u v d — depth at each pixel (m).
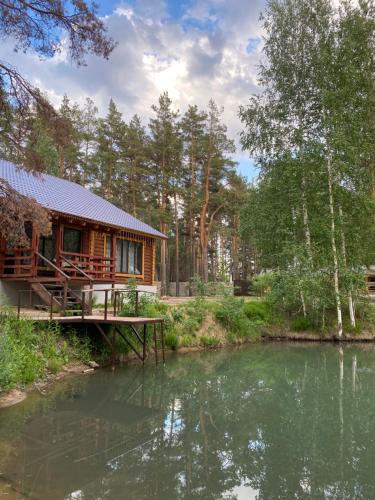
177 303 15.98
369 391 8.73
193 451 5.26
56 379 8.48
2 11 6.95
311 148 16.28
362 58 16.12
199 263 31.52
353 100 16.05
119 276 17.56
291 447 5.45
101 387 8.32
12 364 7.30
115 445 5.37
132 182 29.86
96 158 29.03
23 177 15.21
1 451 4.93
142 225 18.95
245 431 6.08
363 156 15.95
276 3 17.34
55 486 4.11
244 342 15.53
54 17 7.21
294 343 15.87
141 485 4.26
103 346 10.60
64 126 7.87
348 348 14.77
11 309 9.72
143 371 10.05
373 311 16.92
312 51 16.69
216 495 4.06
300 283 15.24
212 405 7.50
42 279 11.88
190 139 29.20
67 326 10.26
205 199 29.19
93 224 14.98
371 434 5.99
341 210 16.19
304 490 4.25
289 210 16.66
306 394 8.42
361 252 16.30
